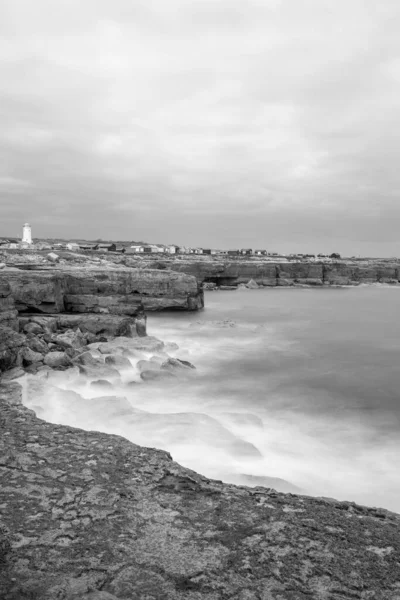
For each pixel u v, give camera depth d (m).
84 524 5.11
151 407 14.90
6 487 5.89
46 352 19.36
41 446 7.23
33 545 4.68
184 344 27.53
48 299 32.47
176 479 6.29
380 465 10.84
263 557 4.59
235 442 10.31
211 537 4.94
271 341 30.97
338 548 4.79
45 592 3.89
